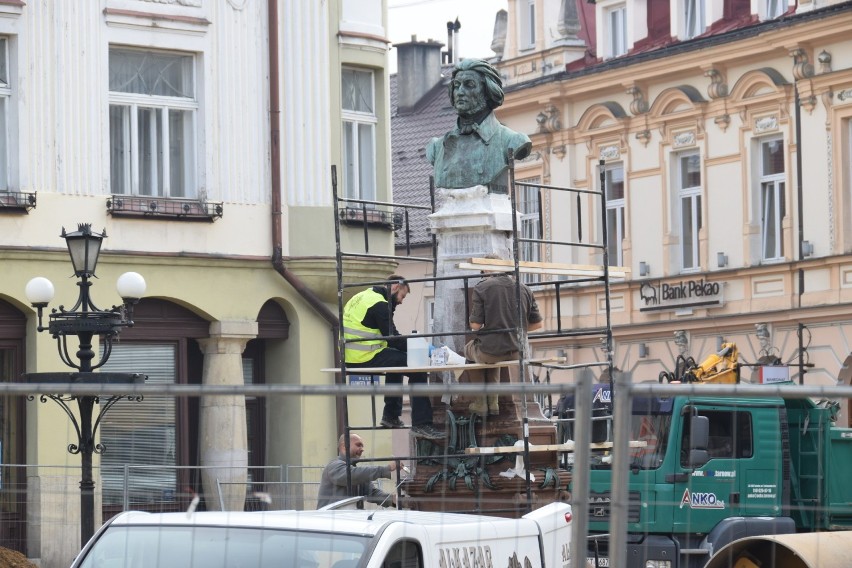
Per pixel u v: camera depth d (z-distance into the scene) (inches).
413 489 1144.2
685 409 1403.8
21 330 1936.5
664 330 3336.6
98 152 2000.5
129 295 1467.8
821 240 3058.6
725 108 3253.0
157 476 1144.8
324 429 1955.0
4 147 1951.3
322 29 2180.1
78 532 1042.7
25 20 1953.7
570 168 3592.5
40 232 1941.4
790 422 1409.9
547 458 1142.3
